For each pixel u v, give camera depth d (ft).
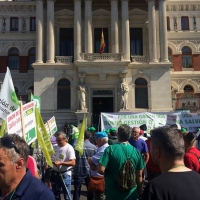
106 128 74.74
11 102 35.35
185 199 12.77
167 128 15.43
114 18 139.95
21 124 30.55
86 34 138.51
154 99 136.98
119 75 134.72
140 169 25.93
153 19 139.95
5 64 153.07
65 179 37.47
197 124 74.84
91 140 59.41
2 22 155.33
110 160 25.39
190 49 157.17
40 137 32.55
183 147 14.67
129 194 24.82
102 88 138.51
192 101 136.87
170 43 155.94
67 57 139.54
